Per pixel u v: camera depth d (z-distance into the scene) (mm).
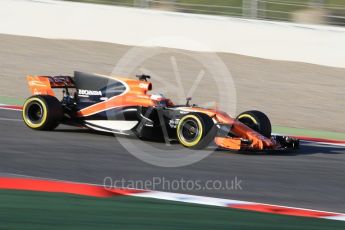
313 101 56938
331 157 34812
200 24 70250
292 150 36062
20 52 67188
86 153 30969
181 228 20719
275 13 77938
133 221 21141
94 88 35594
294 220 22328
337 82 63094
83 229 20016
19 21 73812
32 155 29766
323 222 22312
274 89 59812
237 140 31812
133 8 72938
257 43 68875
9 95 50969
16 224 20156
